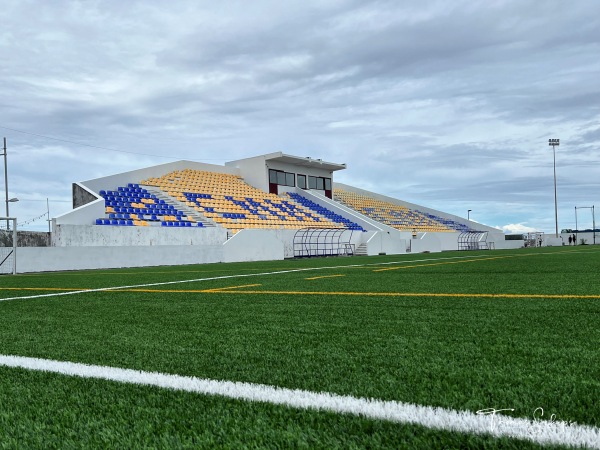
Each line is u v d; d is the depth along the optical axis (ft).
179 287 20.83
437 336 8.55
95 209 54.29
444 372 6.12
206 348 8.05
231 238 57.62
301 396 5.25
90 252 46.06
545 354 6.98
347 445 3.96
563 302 12.79
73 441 4.29
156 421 4.70
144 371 6.59
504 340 8.04
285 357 7.22
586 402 4.83
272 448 3.96
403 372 6.17
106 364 7.07
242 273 30.76
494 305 12.48
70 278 29.76
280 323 10.50
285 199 90.53
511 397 5.04
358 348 7.71
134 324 10.88
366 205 113.70
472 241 108.78
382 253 82.48
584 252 58.39
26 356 7.73
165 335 9.37
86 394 5.65
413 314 11.32
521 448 3.77
